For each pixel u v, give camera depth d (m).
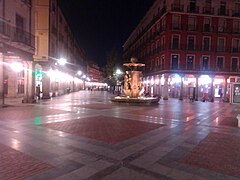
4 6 16.86
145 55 51.75
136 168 5.28
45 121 10.95
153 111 16.67
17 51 18.19
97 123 10.80
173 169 5.28
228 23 40.59
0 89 17.12
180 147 7.06
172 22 39.12
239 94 26.06
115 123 10.94
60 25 39.88
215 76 40.31
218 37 40.31
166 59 39.22
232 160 5.96
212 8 40.16
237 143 7.69
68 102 23.03
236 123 11.92
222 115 15.41
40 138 7.64
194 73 39.72
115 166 5.36
